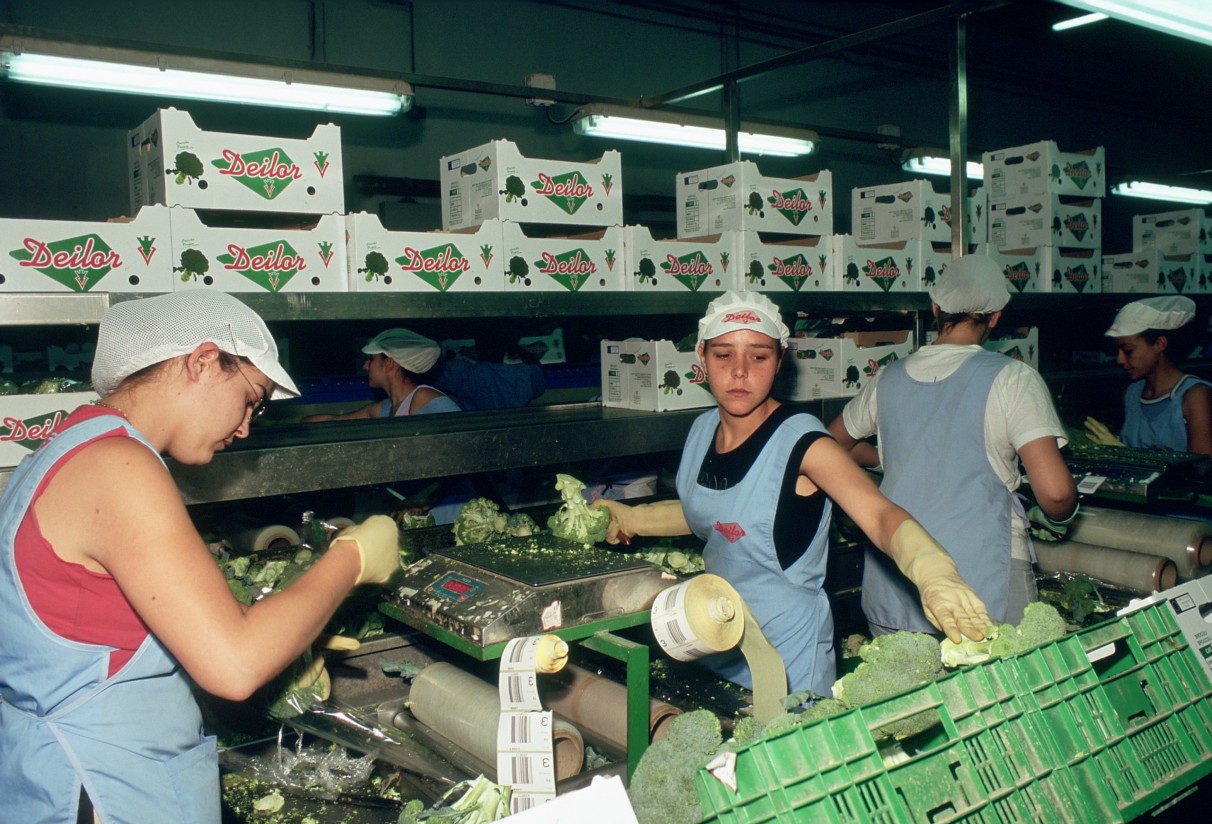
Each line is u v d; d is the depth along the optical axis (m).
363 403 4.45
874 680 1.29
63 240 1.94
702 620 1.53
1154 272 4.11
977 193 3.72
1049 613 1.35
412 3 5.01
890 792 1.06
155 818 1.23
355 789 1.64
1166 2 1.72
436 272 2.43
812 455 1.87
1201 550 2.55
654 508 2.30
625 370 2.94
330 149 2.29
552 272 2.65
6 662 1.20
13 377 3.50
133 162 2.31
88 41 2.47
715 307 1.96
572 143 5.68
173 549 1.10
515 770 1.42
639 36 5.93
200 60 2.64
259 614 1.17
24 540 1.15
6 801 1.21
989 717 1.19
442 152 5.20
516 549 1.96
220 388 1.27
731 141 3.83
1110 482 2.73
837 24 6.94
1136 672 1.41
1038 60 8.23
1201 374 4.76
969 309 2.34
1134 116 9.26
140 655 1.21
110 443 1.15
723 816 1.00
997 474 2.23
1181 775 1.31
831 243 3.21
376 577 1.43
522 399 3.99
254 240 2.18
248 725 1.81
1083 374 4.02
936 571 1.52
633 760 1.59
